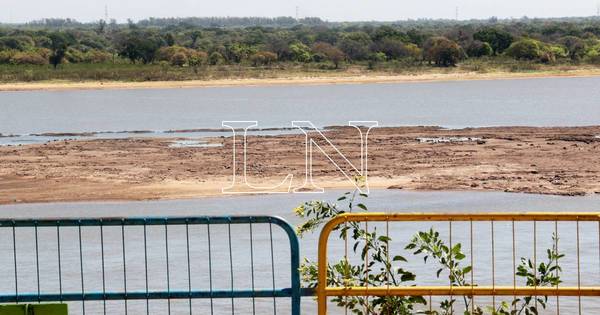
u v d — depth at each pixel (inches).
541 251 830.5
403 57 5964.6
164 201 1213.1
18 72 5009.8
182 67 5374.0
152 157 1678.2
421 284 706.2
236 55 5757.9
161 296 375.6
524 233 911.0
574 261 792.3
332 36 7327.8
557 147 1744.6
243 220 367.9
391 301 390.3
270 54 5679.1
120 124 2527.1
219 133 2199.8
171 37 6894.7
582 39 6973.4
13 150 1823.3
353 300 398.6
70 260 812.0
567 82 4741.6
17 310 361.4
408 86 4500.5
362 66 5600.4
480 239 884.6
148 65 5457.7
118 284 726.5
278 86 4586.6
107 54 5954.7
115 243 885.2
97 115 2854.3
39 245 877.2
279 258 819.4
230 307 659.4
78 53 5689.0
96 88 4483.3
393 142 1892.2
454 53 5684.1
